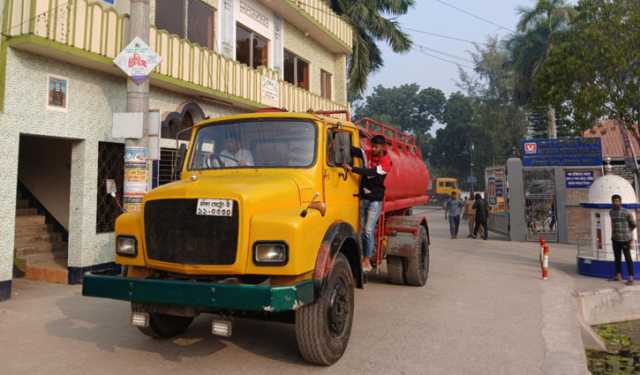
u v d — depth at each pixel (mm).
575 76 10734
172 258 4242
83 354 4934
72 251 8625
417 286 8547
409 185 8906
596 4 10555
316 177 4969
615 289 8445
